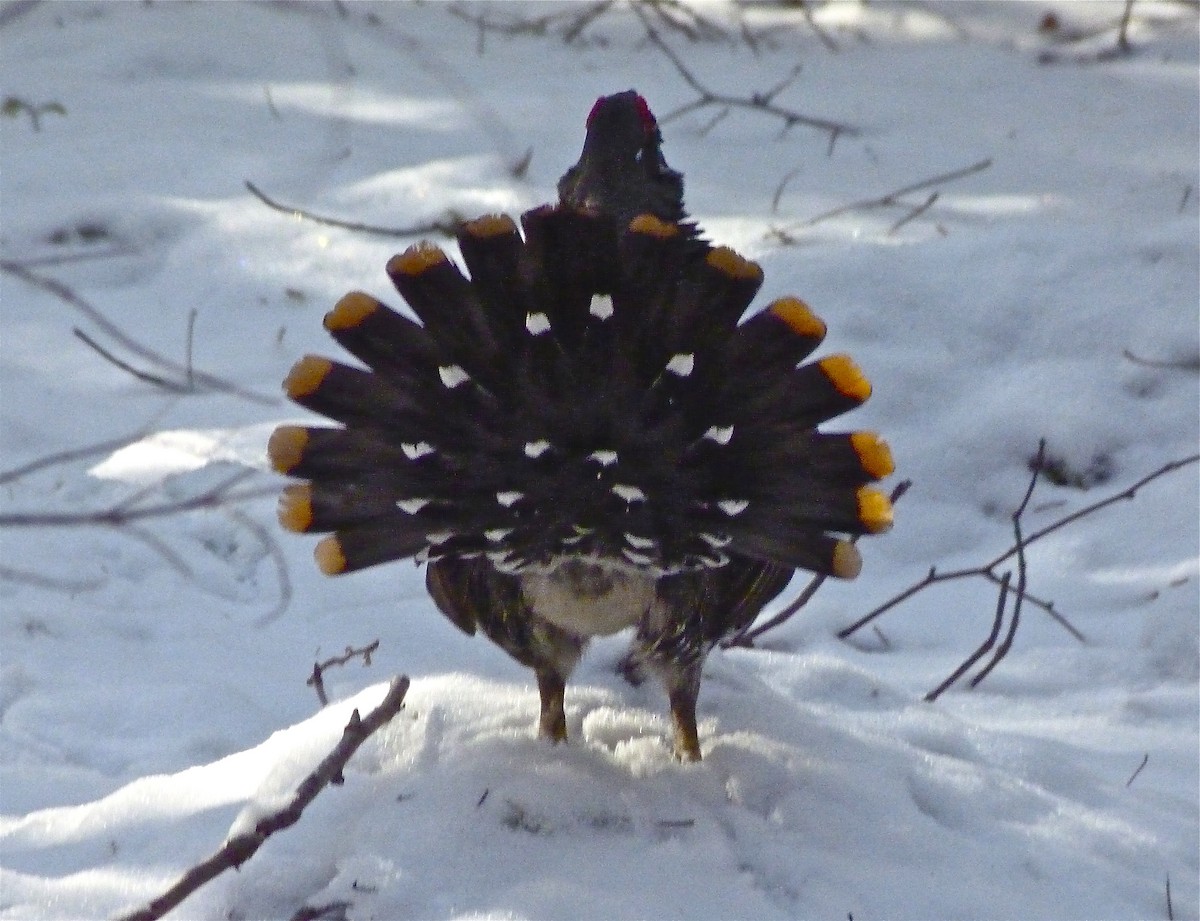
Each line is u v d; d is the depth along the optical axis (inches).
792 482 264.8
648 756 312.5
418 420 263.3
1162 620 438.0
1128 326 558.6
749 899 263.9
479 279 259.3
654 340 260.1
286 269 623.8
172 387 411.2
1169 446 522.3
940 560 499.2
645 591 302.8
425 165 698.8
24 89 801.6
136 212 653.9
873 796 299.3
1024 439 528.4
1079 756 372.5
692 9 979.3
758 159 732.0
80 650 399.2
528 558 281.1
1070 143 750.5
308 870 267.4
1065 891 281.6
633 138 365.4
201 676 390.9
